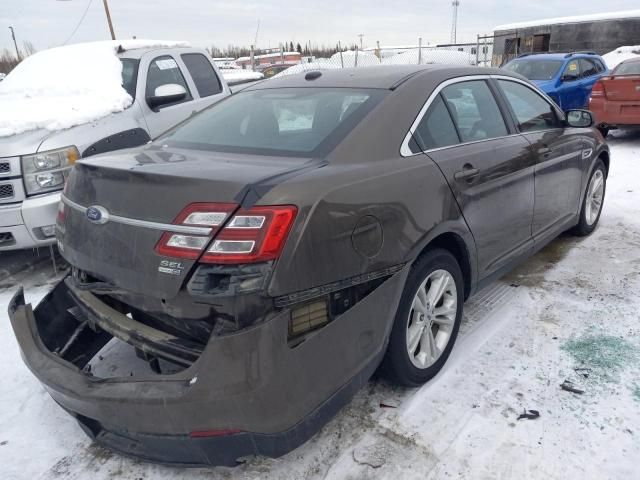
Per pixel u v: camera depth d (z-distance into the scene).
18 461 2.43
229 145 2.70
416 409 2.63
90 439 2.55
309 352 2.00
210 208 1.92
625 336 3.20
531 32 23.27
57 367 2.25
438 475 2.24
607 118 9.15
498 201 3.16
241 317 1.87
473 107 3.24
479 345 3.14
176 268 1.93
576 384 2.77
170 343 2.12
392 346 2.53
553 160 3.83
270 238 1.88
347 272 2.12
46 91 5.29
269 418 1.91
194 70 6.61
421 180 2.56
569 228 4.54
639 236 4.85
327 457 2.36
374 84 2.90
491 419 2.54
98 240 2.20
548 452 2.33
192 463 2.10
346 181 2.21
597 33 21.59
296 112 2.83
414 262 2.56
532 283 3.95
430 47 23.34
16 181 4.04
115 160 2.46
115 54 5.88
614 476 2.20
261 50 27.59
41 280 4.44
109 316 2.35
